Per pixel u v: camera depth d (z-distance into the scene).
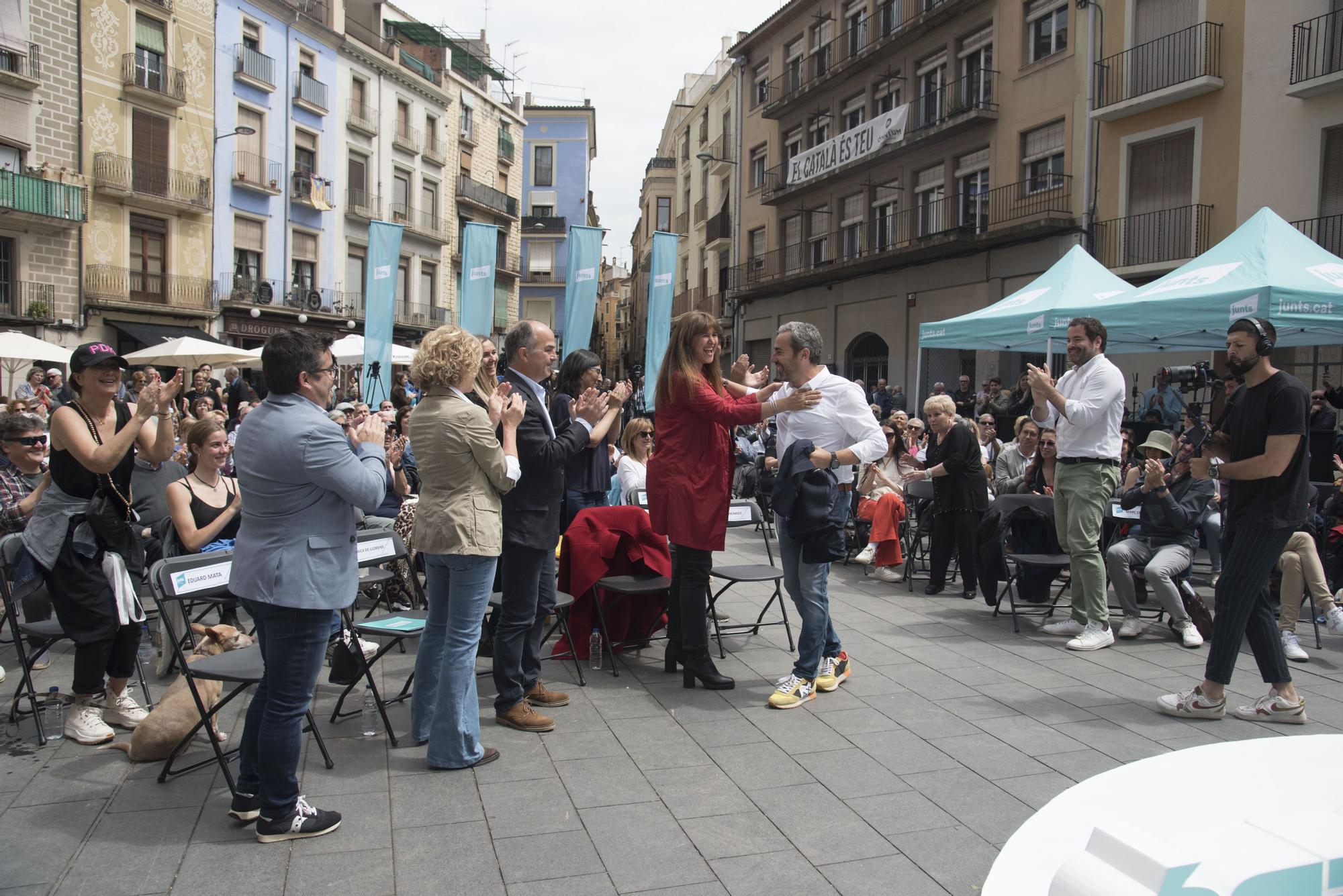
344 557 3.13
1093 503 5.67
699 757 3.88
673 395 4.68
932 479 7.54
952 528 7.43
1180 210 16.16
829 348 26.84
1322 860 0.87
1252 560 4.18
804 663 4.64
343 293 32.72
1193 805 1.15
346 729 4.23
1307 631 6.20
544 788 3.55
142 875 2.85
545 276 53.12
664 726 4.29
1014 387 19.62
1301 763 1.23
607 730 4.23
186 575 3.66
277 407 3.05
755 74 31.36
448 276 39.62
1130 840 0.85
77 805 3.38
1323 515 7.13
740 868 2.91
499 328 44.72
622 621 5.71
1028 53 19.50
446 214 39.06
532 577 4.18
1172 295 7.84
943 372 21.94
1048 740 4.07
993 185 20.39
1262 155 14.93
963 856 3.00
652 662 5.47
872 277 24.73
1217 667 4.28
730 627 5.88
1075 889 0.86
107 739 4.04
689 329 4.64
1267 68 14.81
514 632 4.20
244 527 3.07
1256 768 1.22
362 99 33.56
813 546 4.56
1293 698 4.27
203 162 26.62
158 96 24.81
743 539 10.70
